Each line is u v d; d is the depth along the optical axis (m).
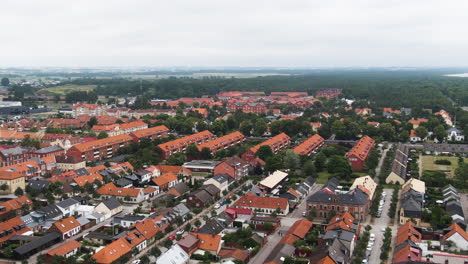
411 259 158.12
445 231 198.00
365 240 188.38
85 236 195.75
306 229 199.38
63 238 197.75
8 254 178.50
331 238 174.62
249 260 177.00
